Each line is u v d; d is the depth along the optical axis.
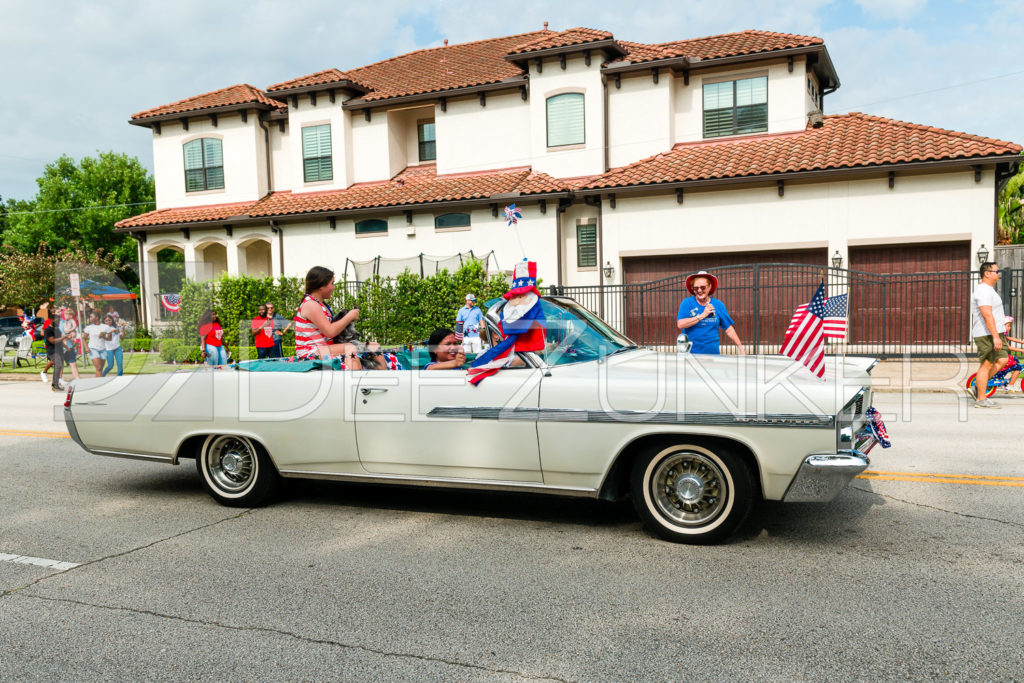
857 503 5.30
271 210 21.86
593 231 19.12
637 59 18.83
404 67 24.06
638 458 4.54
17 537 5.00
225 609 3.73
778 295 17.20
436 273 17.83
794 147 17.52
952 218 15.73
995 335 9.84
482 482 4.83
